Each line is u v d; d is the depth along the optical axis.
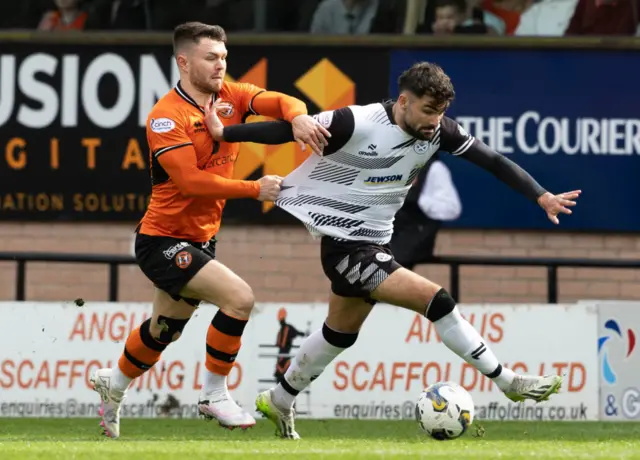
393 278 18.77
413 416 27.59
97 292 33.09
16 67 32.88
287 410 20.48
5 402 27.58
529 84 32.84
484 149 19.22
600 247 32.97
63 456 16.36
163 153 18.97
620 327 28.14
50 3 33.28
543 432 24.23
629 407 28.06
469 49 32.78
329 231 19.03
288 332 27.72
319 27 32.97
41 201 32.84
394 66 32.72
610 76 32.91
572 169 32.88
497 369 19.00
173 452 16.86
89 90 32.88
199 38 19.19
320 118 18.47
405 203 28.41
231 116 19.86
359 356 27.67
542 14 32.97
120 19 33.19
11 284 33.12
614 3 33.03
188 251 19.44
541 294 32.88
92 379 21.08
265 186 19.12
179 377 27.50
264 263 32.75
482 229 32.66
